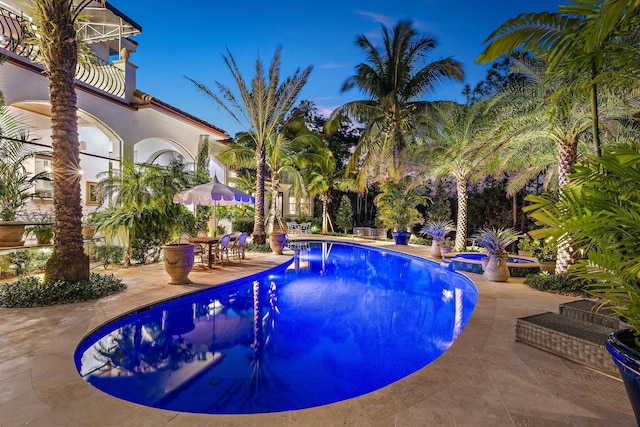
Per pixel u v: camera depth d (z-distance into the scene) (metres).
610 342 2.38
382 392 3.16
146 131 13.05
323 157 20.45
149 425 2.63
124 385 3.66
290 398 3.50
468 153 12.20
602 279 2.63
